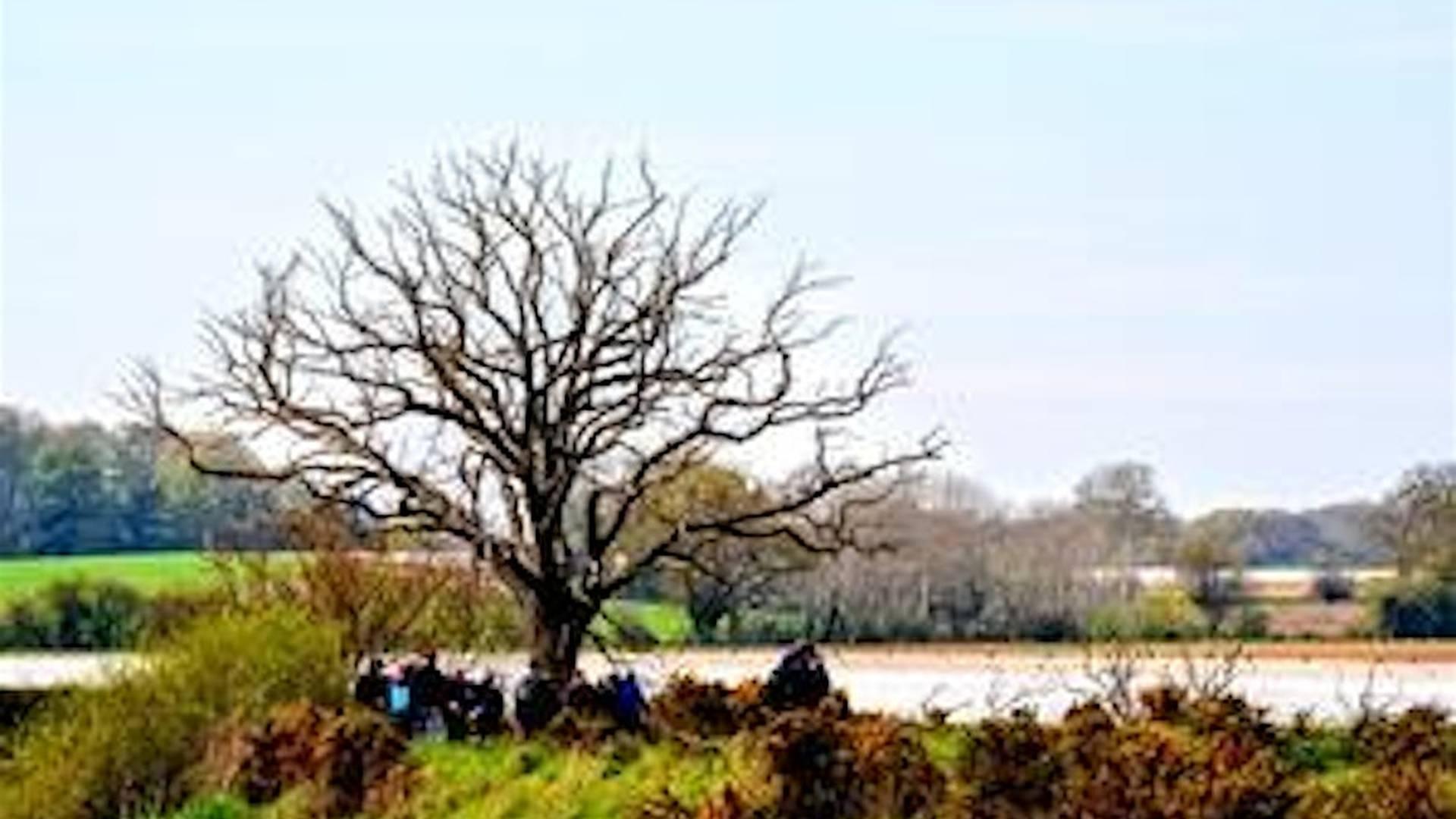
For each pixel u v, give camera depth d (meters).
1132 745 42.06
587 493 89.94
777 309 87.00
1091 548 171.12
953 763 49.91
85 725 74.31
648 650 92.44
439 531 85.94
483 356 85.62
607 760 62.81
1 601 150.88
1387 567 170.12
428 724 74.44
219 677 74.50
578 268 85.94
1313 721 60.41
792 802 48.31
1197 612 168.00
